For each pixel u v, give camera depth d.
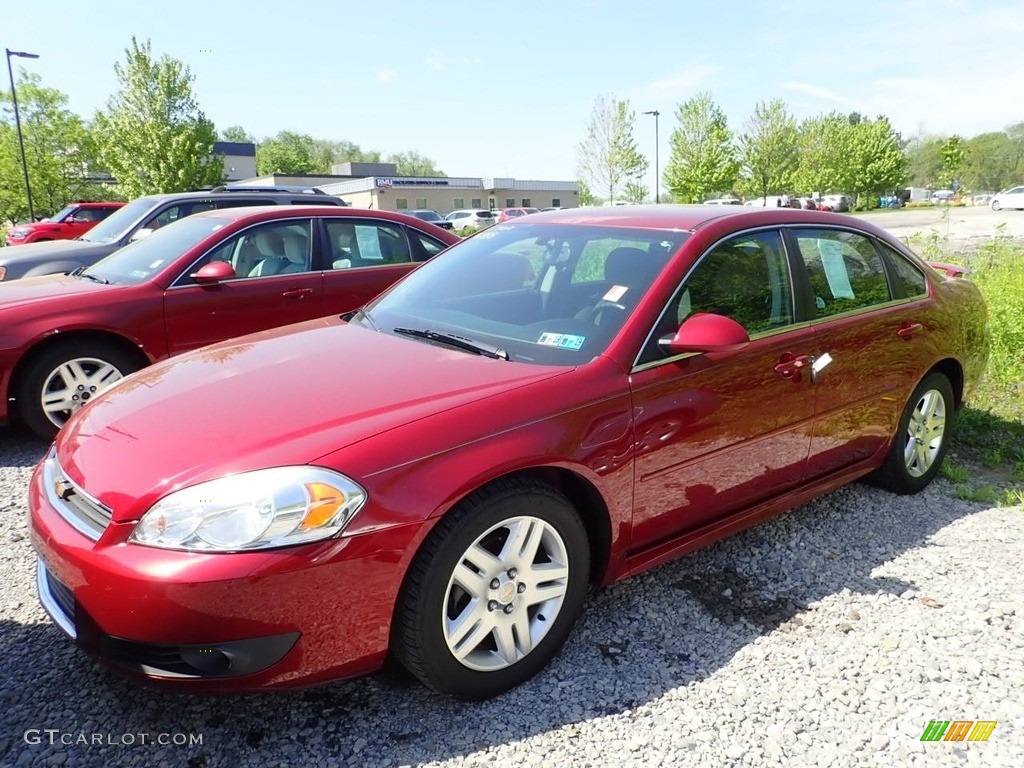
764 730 2.36
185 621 2.02
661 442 2.76
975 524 3.81
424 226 6.76
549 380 2.57
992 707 2.46
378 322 3.38
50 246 8.15
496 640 2.46
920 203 70.00
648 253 3.11
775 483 3.32
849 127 58.03
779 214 3.49
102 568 2.08
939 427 4.24
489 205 65.88
